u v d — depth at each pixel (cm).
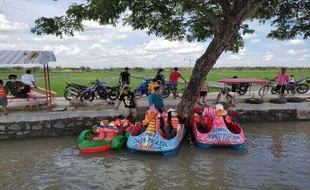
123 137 1078
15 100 1583
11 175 845
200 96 1575
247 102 1634
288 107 1542
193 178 815
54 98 1766
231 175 834
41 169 890
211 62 1235
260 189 746
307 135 1250
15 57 1323
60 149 1085
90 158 982
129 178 818
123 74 1791
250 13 1165
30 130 1230
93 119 1294
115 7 1241
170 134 1045
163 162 939
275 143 1137
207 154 1014
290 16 1698
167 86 1841
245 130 1337
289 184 774
